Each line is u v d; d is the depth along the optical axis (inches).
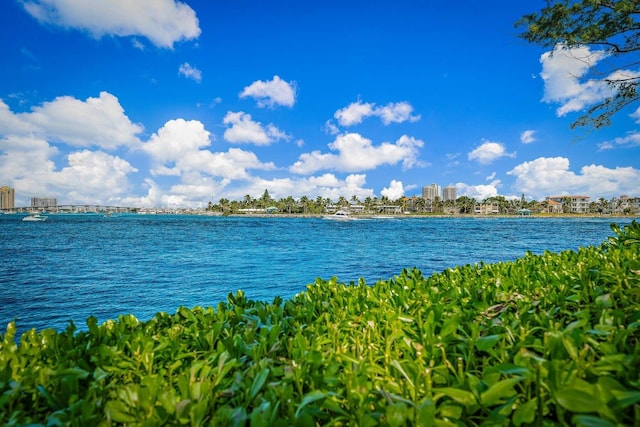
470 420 56.7
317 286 157.1
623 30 336.8
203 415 52.9
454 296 122.7
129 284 756.0
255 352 72.2
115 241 1975.9
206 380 60.2
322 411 57.1
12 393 61.6
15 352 81.6
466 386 58.1
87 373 65.8
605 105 373.1
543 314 89.0
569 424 52.7
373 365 64.7
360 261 1116.5
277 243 1865.2
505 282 138.4
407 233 2837.1
